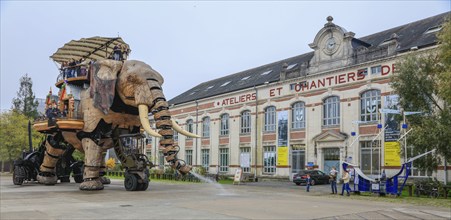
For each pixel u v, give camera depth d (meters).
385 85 26.06
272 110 34.69
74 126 18.91
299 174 27.73
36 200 14.41
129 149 19.67
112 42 22.11
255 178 33.22
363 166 27.03
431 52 21.27
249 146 36.41
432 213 12.70
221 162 39.66
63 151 22.41
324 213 11.85
